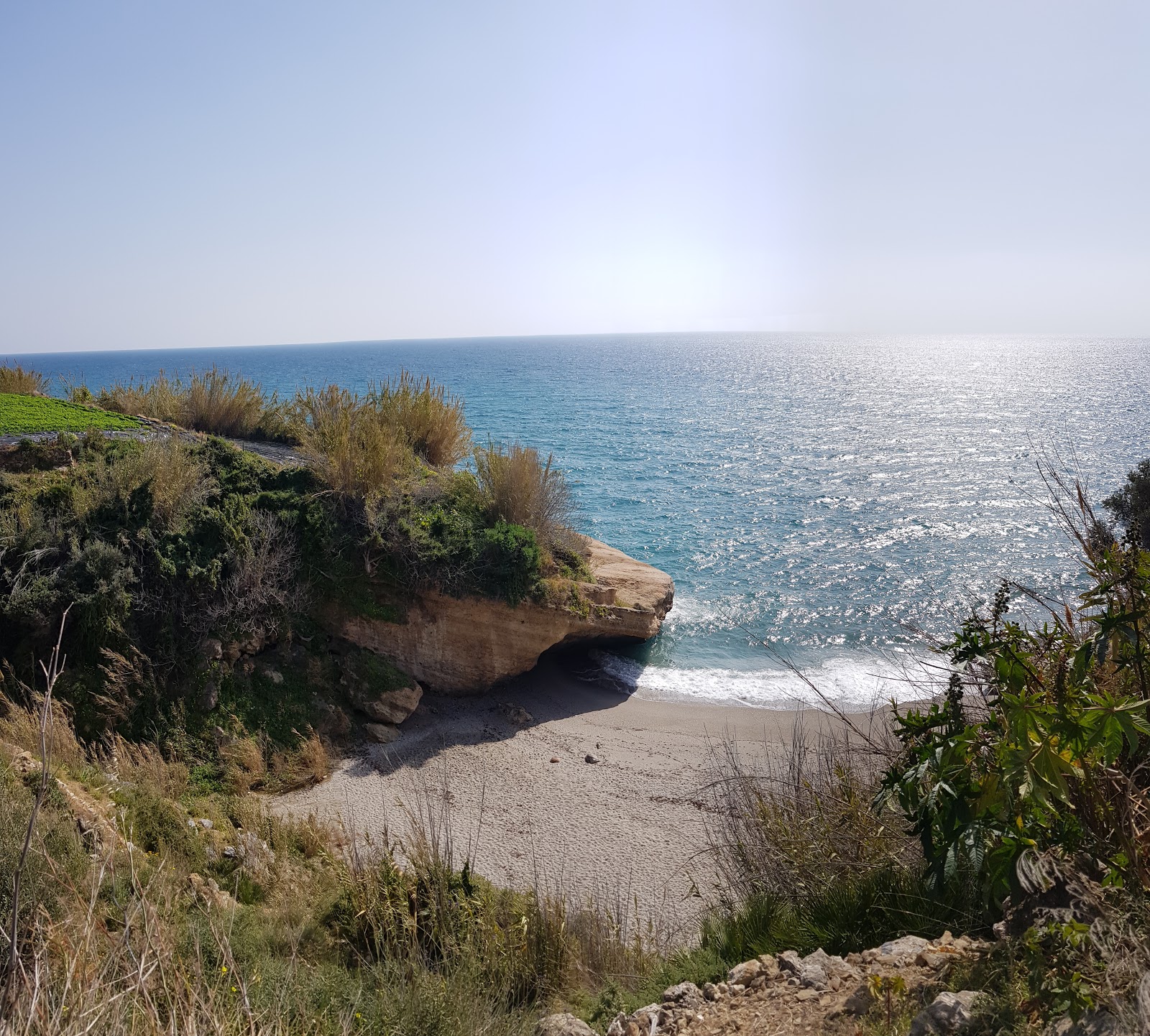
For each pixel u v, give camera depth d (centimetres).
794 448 5919
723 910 632
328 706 1513
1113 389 11488
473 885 745
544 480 1956
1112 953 279
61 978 339
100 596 1349
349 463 1688
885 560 2966
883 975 381
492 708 1712
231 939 555
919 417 8012
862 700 1784
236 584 1480
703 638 2225
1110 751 341
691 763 1478
